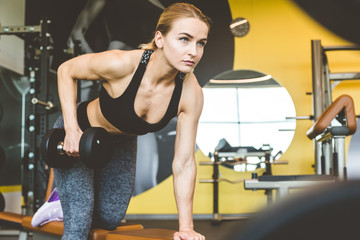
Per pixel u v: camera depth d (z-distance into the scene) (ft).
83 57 4.34
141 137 17.03
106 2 18.10
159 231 4.74
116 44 17.85
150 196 16.74
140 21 17.89
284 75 17.13
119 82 4.12
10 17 15.98
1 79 14.58
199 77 17.42
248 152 14.53
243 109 18.06
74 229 4.44
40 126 11.89
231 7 17.52
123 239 4.49
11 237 11.26
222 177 16.39
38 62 12.59
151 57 3.96
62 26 17.92
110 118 4.30
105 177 5.08
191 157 4.51
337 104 7.08
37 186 11.68
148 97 4.10
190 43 3.36
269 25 17.34
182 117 4.47
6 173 14.58
